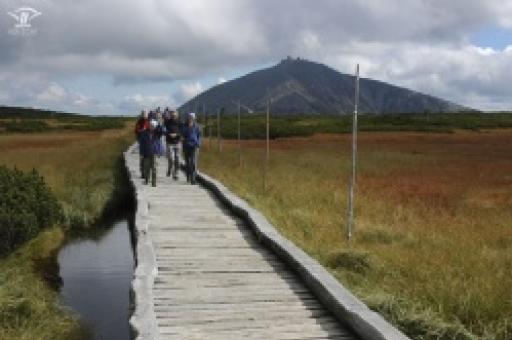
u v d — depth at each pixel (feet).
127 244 55.83
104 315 36.04
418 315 27.22
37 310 32.71
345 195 65.57
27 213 46.26
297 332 25.90
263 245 41.34
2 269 38.63
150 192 64.54
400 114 409.49
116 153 130.41
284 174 86.12
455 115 389.19
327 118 374.84
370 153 145.48
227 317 27.43
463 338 25.59
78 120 390.63
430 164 119.55
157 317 27.25
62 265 47.60
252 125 255.91
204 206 56.24
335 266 37.27
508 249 42.11
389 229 48.96
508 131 269.03
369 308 27.78
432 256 38.99
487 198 71.87
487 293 30.30
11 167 92.12
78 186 76.43
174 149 76.28
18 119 393.50
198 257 37.81
